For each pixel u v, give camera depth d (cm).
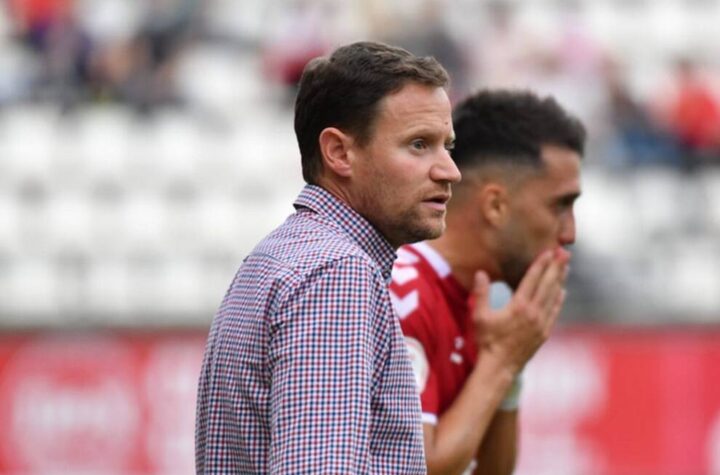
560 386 2927
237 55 3728
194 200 3494
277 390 845
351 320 851
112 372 2927
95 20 3703
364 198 931
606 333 2944
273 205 3503
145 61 3675
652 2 3850
